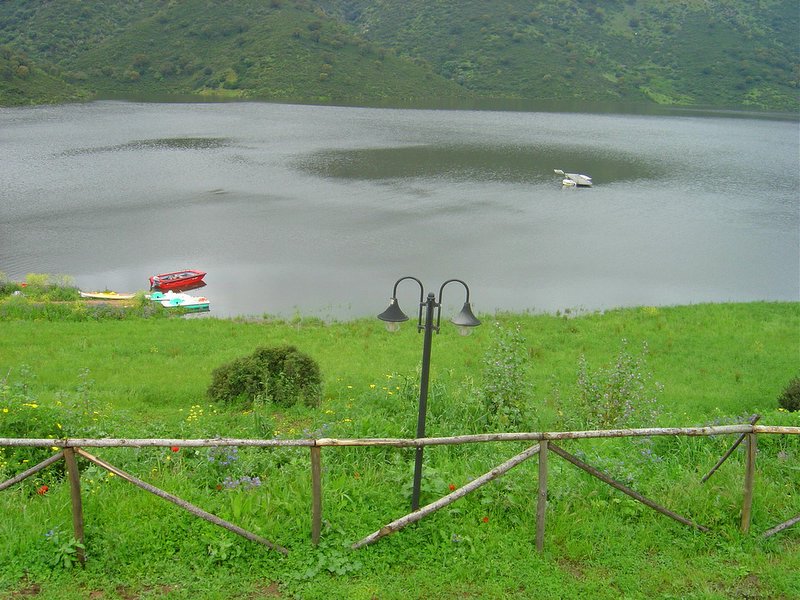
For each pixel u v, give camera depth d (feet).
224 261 126.62
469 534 24.47
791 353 77.61
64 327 86.43
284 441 22.59
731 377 68.85
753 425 25.38
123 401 53.57
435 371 66.74
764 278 125.59
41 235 140.46
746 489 24.89
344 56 545.85
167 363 69.36
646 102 563.48
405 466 30.12
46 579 21.63
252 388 52.54
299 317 97.40
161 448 32.22
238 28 560.61
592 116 462.19
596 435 24.09
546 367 70.49
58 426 33.71
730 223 170.81
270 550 23.08
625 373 45.44
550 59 603.26
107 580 21.67
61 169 215.51
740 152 306.96
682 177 239.50
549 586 22.16
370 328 89.81
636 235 155.63
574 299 110.73
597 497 27.07
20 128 313.94
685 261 135.64
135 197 178.19
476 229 153.99
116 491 26.63
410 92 523.70
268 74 507.30
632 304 109.19
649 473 29.89
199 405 52.60
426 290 112.47
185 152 254.88
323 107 446.19
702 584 22.44
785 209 189.67
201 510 23.03
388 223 156.25
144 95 484.74
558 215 173.06
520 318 95.61
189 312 101.09
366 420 36.58
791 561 23.59
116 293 107.24
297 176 213.87
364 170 228.63
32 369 64.44
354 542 23.56
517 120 418.51
